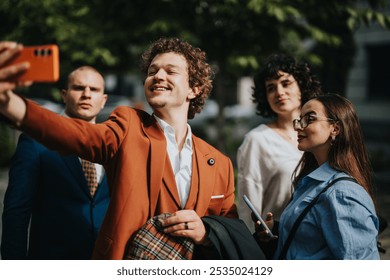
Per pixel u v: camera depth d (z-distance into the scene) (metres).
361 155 2.13
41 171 2.54
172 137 2.06
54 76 1.38
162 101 2.01
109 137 1.84
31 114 1.54
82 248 2.51
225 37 7.12
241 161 3.02
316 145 2.14
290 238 2.03
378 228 2.16
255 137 2.99
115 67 9.70
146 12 6.84
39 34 8.24
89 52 8.48
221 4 6.72
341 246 1.86
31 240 2.58
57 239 2.51
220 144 8.51
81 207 2.55
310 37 7.25
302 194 2.12
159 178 1.94
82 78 2.77
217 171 2.16
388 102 14.27
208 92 2.25
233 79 8.33
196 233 1.88
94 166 2.62
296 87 3.05
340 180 1.99
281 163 2.92
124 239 1.86
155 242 1.84
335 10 6.61
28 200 2.45
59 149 1.66
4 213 2.44
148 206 1.93
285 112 3.03
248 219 3.16
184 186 2.04
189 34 6.70
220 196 2.13
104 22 7.12
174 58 2.06
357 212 1.88
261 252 1.98
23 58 1.40
